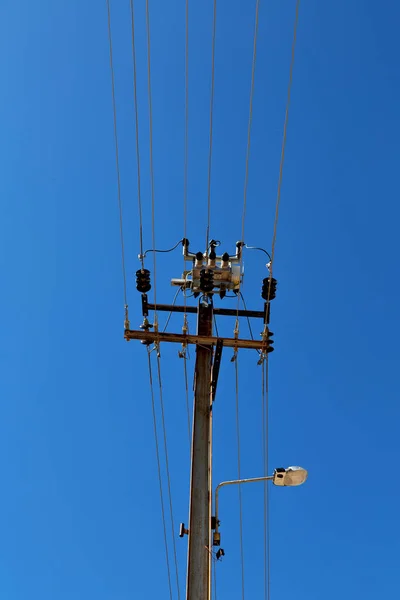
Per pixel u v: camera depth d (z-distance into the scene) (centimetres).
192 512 1037
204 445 1101
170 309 1262
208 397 1152
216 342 1205
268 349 1218
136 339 1212
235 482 1210
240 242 1290
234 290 1272
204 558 1002
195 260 1280
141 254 1248
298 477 1236
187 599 969
